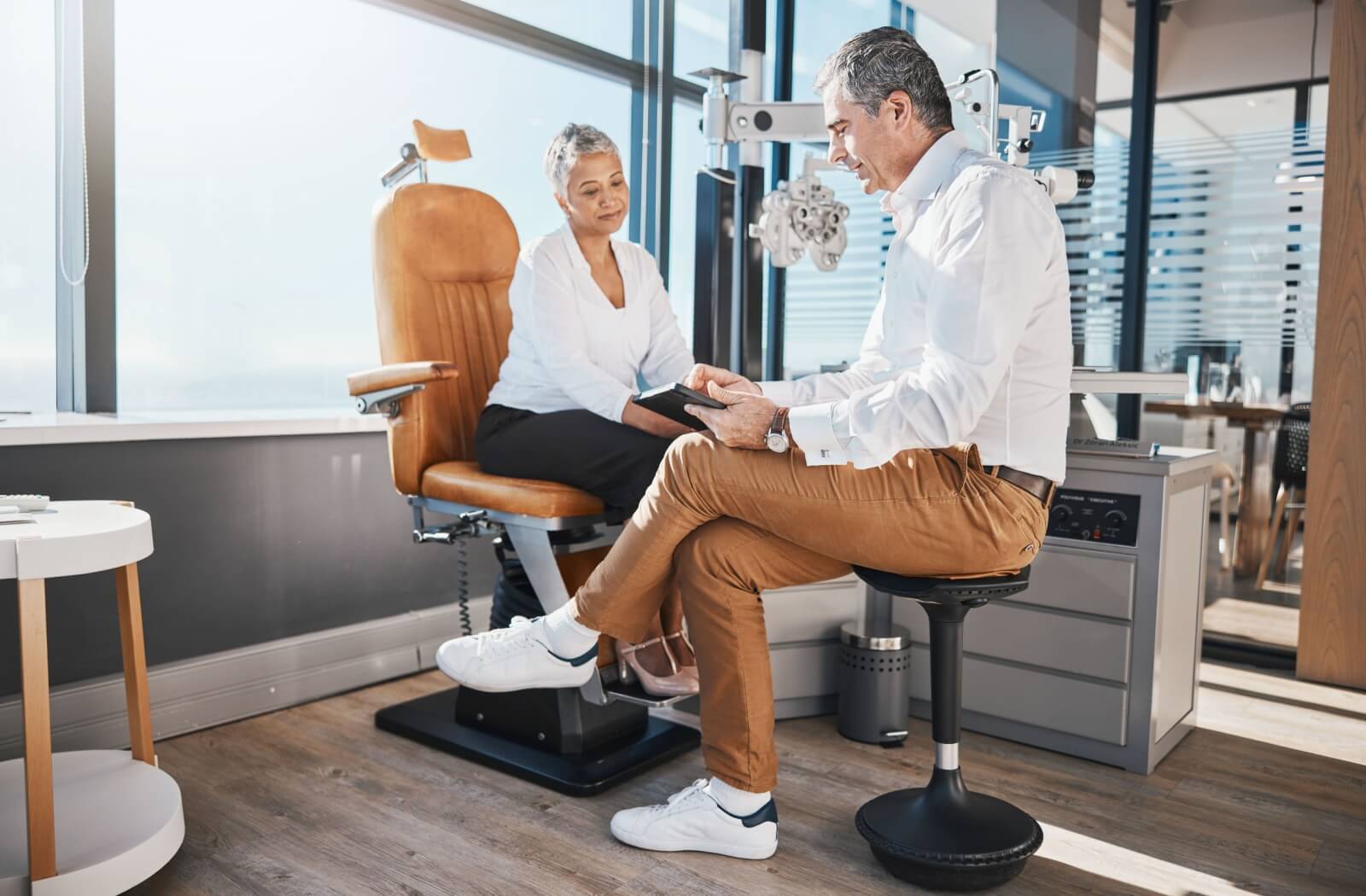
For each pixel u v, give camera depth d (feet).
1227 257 9.92
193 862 5.29
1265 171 9.69
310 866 5.27
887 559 5.02
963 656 7.59
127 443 6.92
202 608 7.39
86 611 6.75
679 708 7.74
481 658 6.13
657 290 7.68
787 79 11.41
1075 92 10.53
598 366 7.15
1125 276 10.37
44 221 7.32
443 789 6.28
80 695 6.68
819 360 12.02
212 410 8.23
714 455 5.14
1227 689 8.86
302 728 7.34
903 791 5.72
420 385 6.70
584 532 6.77
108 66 7.32
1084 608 7.00
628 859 5.41
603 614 5.60
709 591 5.29
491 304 7.80
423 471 7.14
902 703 7.22
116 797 5.22
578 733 6.59
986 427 5.00
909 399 4.58
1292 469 9.71
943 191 4.92
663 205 11.75
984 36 13.50
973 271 4.57
